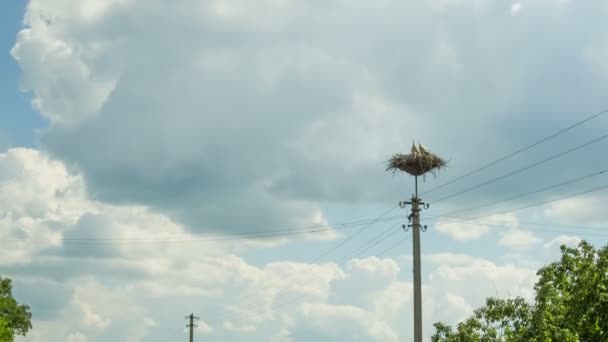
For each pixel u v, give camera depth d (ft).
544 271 104.27
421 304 130.62
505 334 109.50
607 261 93.35
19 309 284.41
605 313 91.30
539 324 98.22
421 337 129.49
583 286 94.27
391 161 134.72
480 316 116.98
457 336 119.24
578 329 92.89
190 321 334.85
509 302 112.68
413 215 133.18
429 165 131.85
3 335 242.37
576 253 103.60
